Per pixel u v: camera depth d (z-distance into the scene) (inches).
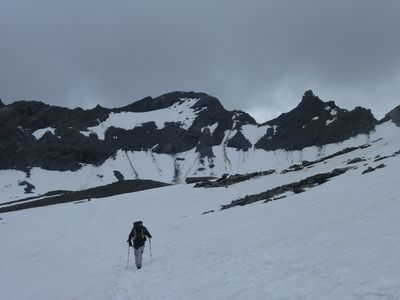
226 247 911.0
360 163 2273.6
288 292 508.1
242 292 553.6
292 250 721.0
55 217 2711.6
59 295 778.8
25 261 1322.6
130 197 3189.0
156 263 943.7
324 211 1008.9
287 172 3004.4
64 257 1290.6
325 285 498.6
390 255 539.5
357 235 695.1
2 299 835.4
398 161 1502.2
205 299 561.0
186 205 2420.0
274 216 1176.2
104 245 1428.4
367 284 463.5
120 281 815.1
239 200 1972.2
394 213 766.5
